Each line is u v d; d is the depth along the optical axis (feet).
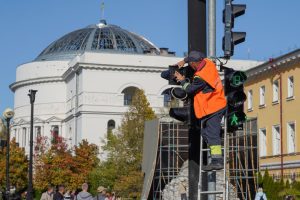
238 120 26.61
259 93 177.06
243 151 77.20
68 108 281.13
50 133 283.38
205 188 26.84
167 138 75.61
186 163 70.13
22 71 303.48
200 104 25.44
